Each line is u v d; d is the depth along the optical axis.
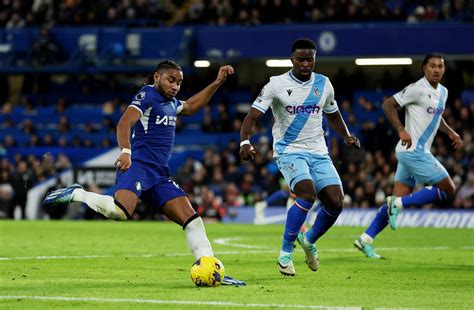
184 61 77.00
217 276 20.69
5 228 48.06
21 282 21.55
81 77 85.31
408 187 33.03
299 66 23.67
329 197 23.53
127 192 21.11
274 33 75.75
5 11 86.50
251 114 23.84
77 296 18.78
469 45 71.75
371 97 75.81
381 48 73.38
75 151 74.19
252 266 26.67
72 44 80.94
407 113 32.09
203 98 22.30
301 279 23.00
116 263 27.20
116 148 74.31
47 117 81.31
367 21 75.00
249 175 63.53
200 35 77.44
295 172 23.53
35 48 80.69
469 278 23.86
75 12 83.75
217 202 62.44
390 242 39.78
